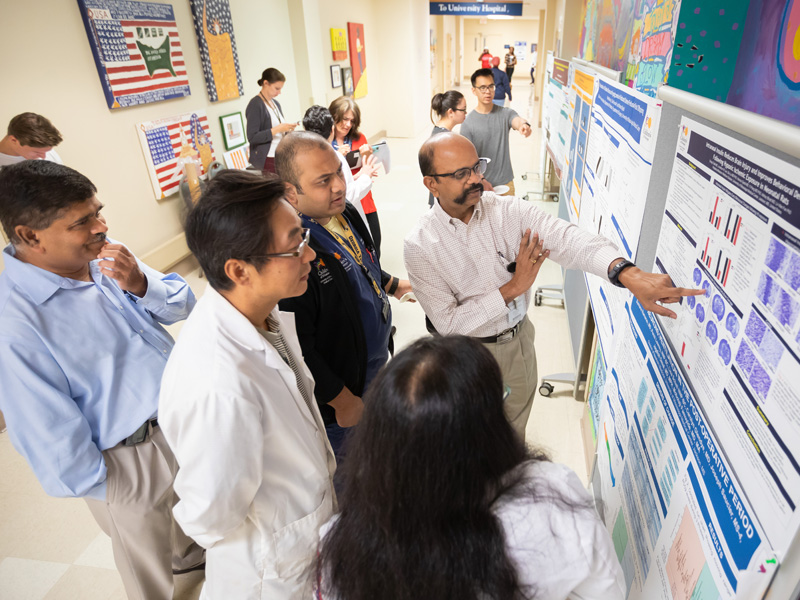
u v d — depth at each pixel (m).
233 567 1.08
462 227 1.62
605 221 1.73
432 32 13.21
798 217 0.57
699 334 0.87
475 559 0.63
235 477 0.94
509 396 1.92
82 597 1.82
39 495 2.27
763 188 0.65
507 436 0.66
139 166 4.13
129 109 3.99
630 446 1.28
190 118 4.69
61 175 1.17
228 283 1.01
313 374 1.49
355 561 0.69
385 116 10.57
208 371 0.95
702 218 0.86
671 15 1.22
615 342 1.53
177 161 4.54
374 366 1.80
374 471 0.65
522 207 1.60
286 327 1.28
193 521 0.96
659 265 1.11
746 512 0.68
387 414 0.63
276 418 1.04
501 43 24.48
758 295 0.66
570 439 2.38
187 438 0.94
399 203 6.07
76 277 1.33
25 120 2.65
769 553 0.61
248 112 4.88
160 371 1.43
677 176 1.00
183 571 1.84
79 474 1.28
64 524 2.11
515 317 1.77
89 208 1.21
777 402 0.61
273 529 1.09
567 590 0.68
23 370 1.20
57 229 1.18
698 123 0.88
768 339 0.63
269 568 1.10
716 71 1.06
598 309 1.86
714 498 0.78
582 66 2.63
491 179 4.11
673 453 0.97
